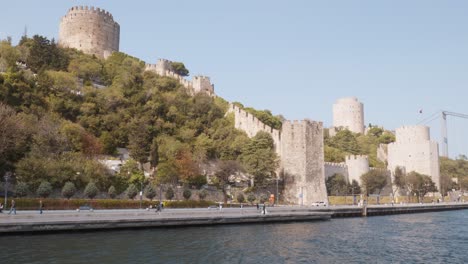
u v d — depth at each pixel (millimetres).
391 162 114062
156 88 90062
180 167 63750
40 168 48469
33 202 43500
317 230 43781
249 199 67438
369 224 52438
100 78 91750
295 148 79250
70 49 99875
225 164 68375
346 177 95562
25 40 91188
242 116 91375
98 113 72750
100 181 53781
